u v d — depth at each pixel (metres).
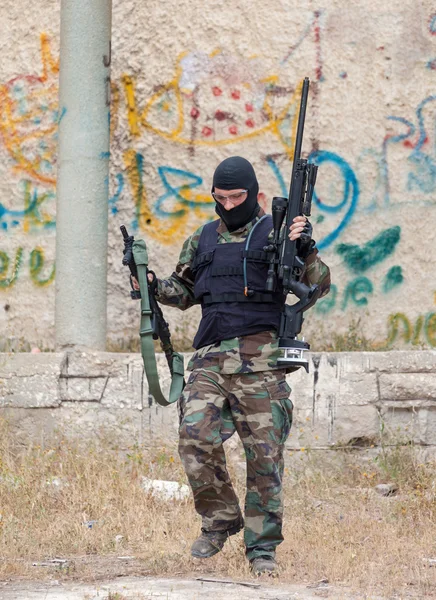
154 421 22.20
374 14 25.42
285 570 13.91
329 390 21.89
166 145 25.97
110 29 23.69
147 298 14.19
